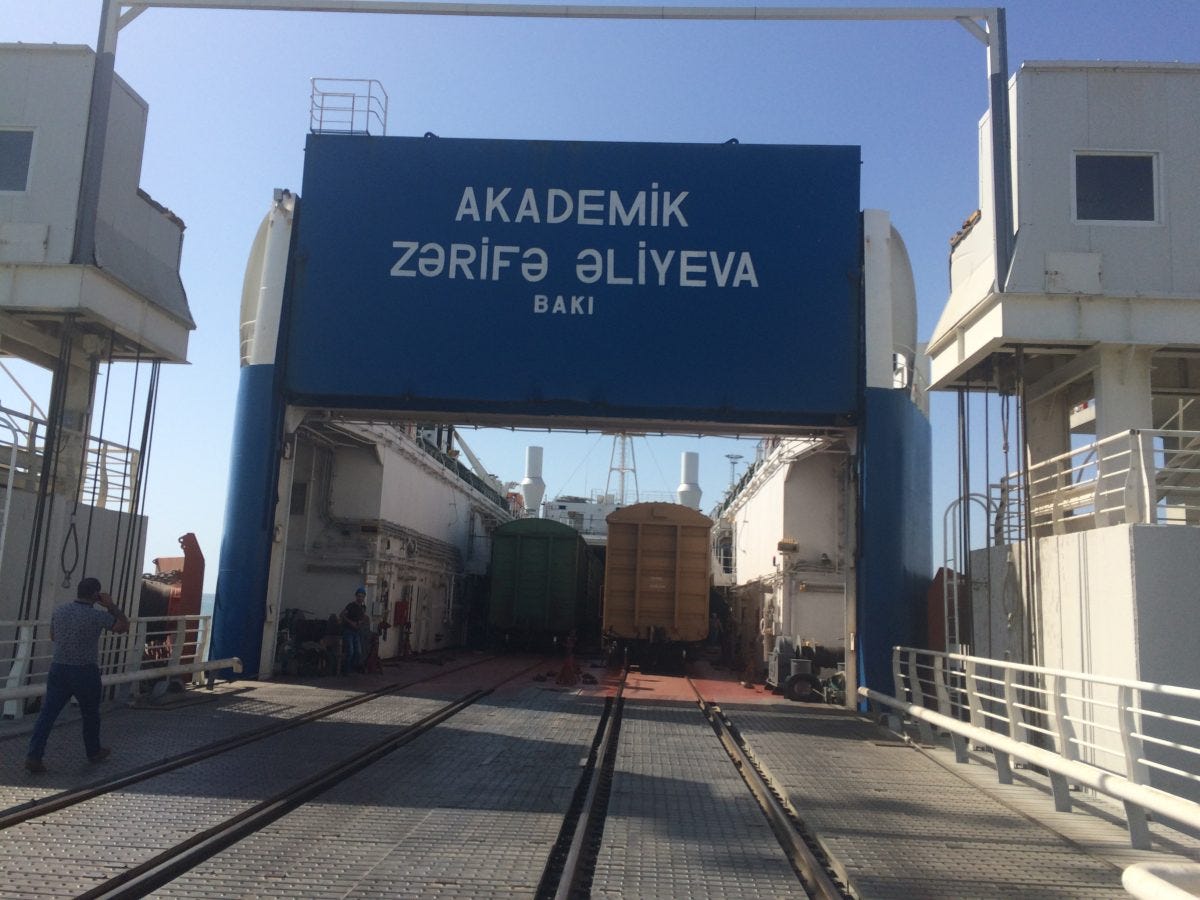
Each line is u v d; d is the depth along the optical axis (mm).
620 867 6020
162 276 14523
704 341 15773
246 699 13391
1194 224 11750
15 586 11562
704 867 6055
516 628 28047
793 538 19562
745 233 16016
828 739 12039
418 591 25797
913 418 16641
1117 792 6711
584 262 16016
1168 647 8656
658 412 15875
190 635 16453
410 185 16391
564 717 12906
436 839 6438
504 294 16016
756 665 21812
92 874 5473
